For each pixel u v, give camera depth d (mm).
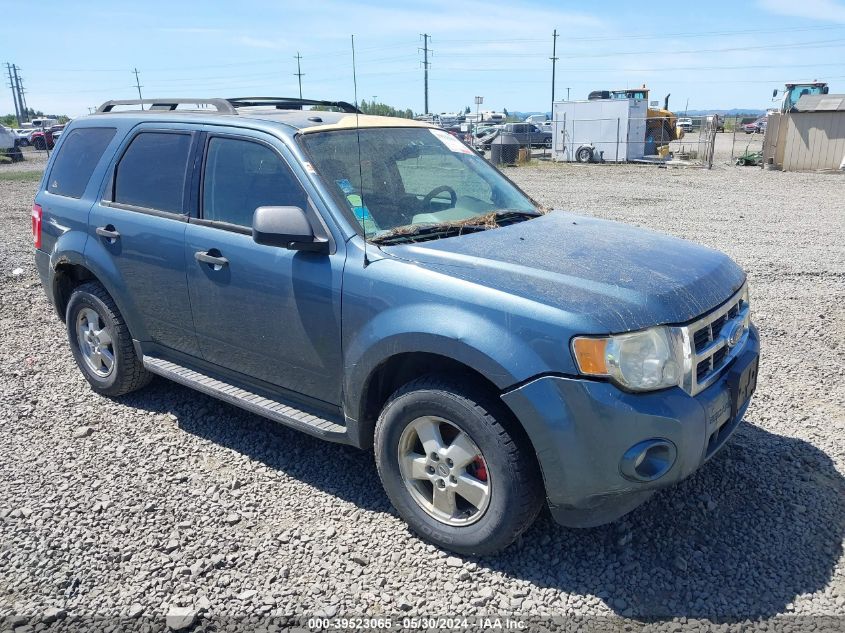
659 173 24844
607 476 2912
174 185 4348
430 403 3184
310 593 3084
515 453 3016
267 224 3422
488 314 3027
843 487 3828
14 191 18812
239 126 4098
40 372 5605
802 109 24250
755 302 7359
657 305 3021
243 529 3533
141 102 5016
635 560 3273
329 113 4453
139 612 2969
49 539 3447
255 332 3906
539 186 20312
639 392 2908
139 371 4891
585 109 30891
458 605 3016
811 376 5352
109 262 4633
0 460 4199
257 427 4621
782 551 3314
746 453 4168
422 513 3383
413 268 3289
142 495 3828
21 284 8406
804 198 16812
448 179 4289
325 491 3883
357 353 3393
